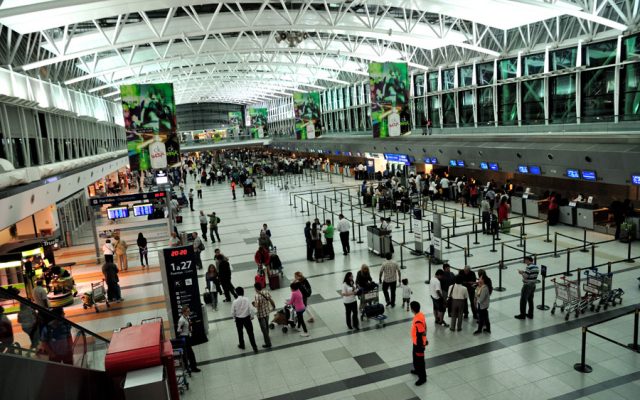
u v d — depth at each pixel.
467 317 10.08
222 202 30.42
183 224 24.09
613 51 19.89
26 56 19.19
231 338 9.99
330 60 42.34
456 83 31.28
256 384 8.02
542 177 22.16
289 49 32.53
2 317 3.71
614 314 9.63
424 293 11.56
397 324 9.98
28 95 18.42
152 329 4.88
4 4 15.25
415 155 29.75
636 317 7.98
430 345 8.88
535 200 19.69
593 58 20.94
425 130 30.00
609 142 16.64
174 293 9.70
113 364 4.41
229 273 12.16
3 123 15.50
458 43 25.86
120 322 11.52
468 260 13.93
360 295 10.27
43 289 11.52
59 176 19.14
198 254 15.44
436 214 13.45
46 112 21.09
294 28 24.36
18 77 17.45
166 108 18.42
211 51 33.06
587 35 20.95
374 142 34.84
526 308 10.16
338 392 7.59
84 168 24.83
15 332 3.84
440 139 27.66
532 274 9.46
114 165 37.16
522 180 23.59
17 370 3.62
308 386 7.85
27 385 3.73
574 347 8.44
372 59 35.62
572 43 21.77
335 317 10.60
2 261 12.20
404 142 30.41
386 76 21.61
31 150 18.73
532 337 8.91
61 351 4.67
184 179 45.28
